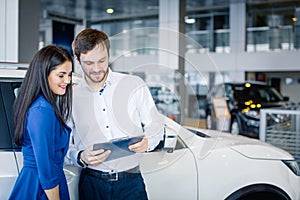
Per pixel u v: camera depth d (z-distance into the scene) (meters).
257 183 2.79
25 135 1.82
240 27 15.97
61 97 1.95
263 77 16.88
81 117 2.15
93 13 14.65
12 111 2.09
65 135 1.93
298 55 14.84
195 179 2.61
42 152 1.76
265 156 2.88
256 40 16.14
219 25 16.83
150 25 16.02
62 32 14.60
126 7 13.73
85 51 2.06
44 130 1.77
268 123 4.89
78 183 2.19
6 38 5.55
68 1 12.25
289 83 16.59
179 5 9.69
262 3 15.24
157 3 12.97
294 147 4.73
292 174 2.99
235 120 9.79
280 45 15.66
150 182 2.43
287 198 2.90
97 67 2.09
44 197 1.84
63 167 2.13
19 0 5.61
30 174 1.83
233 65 16.06
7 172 1.95
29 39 5.82
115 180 2.14
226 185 2.71
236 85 10.91
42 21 14.40
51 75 1.83
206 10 16.89
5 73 2.19
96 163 2.06
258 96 10.38
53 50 1.86
